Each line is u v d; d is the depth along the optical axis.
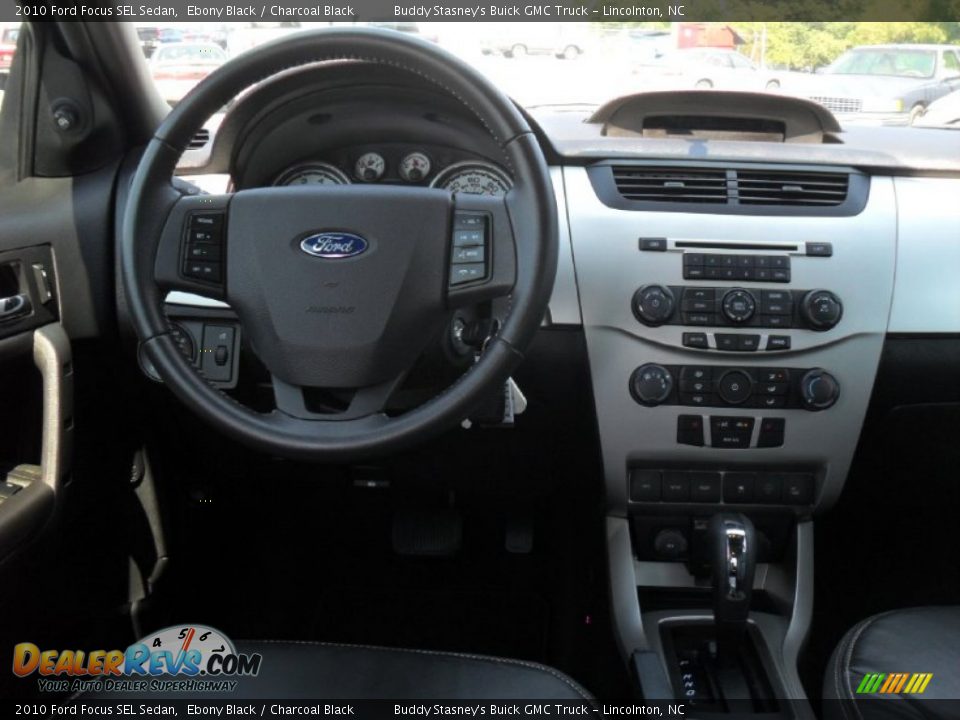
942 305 1.56
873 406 1.63
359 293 1.17
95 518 1.62
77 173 1.56
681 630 1.71
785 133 1.75
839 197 1.60
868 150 1.66
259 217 1.19
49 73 1.51
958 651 1.18
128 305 1.18
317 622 1.98
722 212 1.57
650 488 1.68
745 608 1.51
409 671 1.16
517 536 2.03
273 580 2.07
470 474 1.81
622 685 1.73
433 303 1.17
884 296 1.56
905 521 1.92
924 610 1.30
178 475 1.83
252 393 1.54
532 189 1.12
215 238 1.20
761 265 1.54
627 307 1.56
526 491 1.84
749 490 1.67
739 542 1.53
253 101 1.53
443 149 1.66
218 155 1.61
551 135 1.69
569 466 1.78
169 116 1.17
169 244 1.20
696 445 1.61
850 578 2.02
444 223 1.17
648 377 1.57
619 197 1.59
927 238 1.57
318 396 1.21
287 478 1.84
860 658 1.21
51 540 1.42
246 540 2.09
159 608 1.80
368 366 1.17
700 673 1.65
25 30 1.50
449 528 2.01
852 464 1.72
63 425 1.44
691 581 1.79
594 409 1.62
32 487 1.38
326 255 1.17
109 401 1.65
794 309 1.55
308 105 1.58
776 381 1.57
